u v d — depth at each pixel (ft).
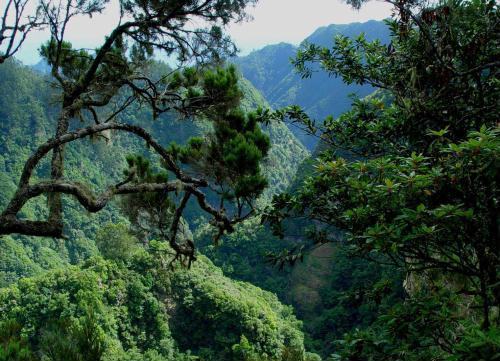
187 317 155.33
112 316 135.23
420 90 14.90
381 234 9.99
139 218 18.02
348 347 11.11
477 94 15.24
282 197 15.52
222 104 17.02
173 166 16.10
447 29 13.61
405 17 14.29
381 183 12.21
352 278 185.37
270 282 225.56
